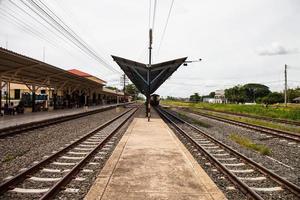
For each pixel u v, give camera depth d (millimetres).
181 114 32625
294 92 94375
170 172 6156
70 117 22453
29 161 7555
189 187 5184
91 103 57781
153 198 4613
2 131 12242
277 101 84375
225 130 16797
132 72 27109
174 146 9461
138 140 10781
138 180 5551
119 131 14398
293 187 5387
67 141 11047
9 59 16875
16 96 43000
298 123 20406
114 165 6688
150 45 24141
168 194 4809
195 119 25938
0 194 4984
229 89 117188
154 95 62406
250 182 6059
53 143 10500
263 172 6637
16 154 8422
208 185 5305
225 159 8242
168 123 20109
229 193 5285
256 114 34625
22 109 23969
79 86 42000
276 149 10578
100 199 4531
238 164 7559
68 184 5551
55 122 17781
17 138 11391
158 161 7180
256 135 14586
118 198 4590
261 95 113875
